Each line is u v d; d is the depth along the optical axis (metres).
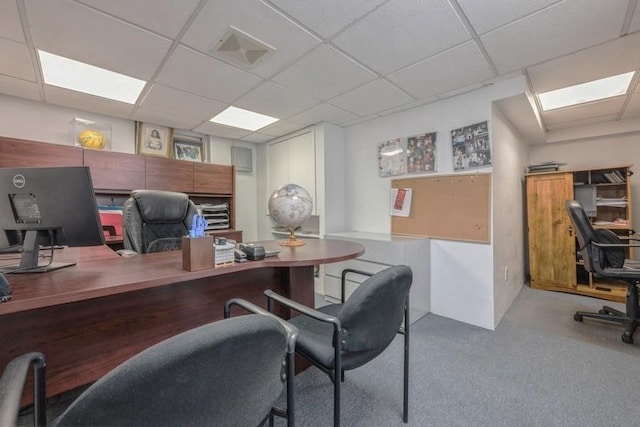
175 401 0.48
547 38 1.75
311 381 1.74
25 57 1.94
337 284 3.12
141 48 1.84
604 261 2.36
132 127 3.35
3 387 0.58
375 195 3.34
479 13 1.53
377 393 1.62
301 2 1.45
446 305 2.73
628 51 1.91
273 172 4.29
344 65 2.08
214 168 3.79
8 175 1.13
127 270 1.15
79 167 1.13
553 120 3.41
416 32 1.69
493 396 1.58
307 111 3.06
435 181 2.80
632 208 3.41
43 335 1.10
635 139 3.44
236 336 0.51
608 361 1.92
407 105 2.88
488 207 2.47
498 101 2.45
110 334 1.25
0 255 1.64
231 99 2.70
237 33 1.70
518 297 3.27
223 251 1.25
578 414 1.43
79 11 1.48
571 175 3.36
